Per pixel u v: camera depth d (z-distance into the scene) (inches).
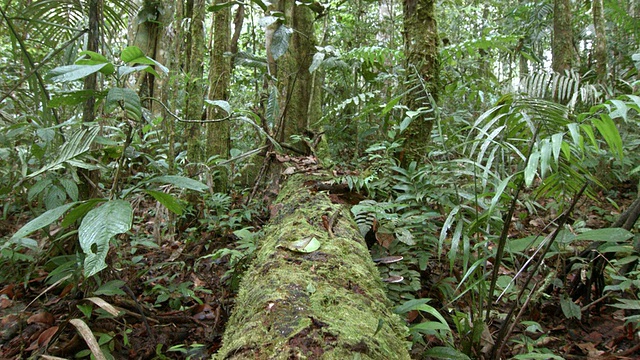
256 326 48.7
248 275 68.3
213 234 123.3
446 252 107.1
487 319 71.8
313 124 173.6
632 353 79.7
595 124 59.9
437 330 76.3
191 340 84.3
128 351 78.2
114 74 74.5
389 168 115.3
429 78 124.0
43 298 92.8
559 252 84.6
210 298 99.3
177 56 169.9
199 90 160.1
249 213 130.4
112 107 70.6
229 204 142.6
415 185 106.9
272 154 151.9
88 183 94.7
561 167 78.2
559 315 96.9
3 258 97.6
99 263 56.3
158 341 81.5
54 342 72.4
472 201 92.6
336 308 51.9
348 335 46.0
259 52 282.5
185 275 106.7
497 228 87.7
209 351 77.6
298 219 83.7
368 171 124.1
